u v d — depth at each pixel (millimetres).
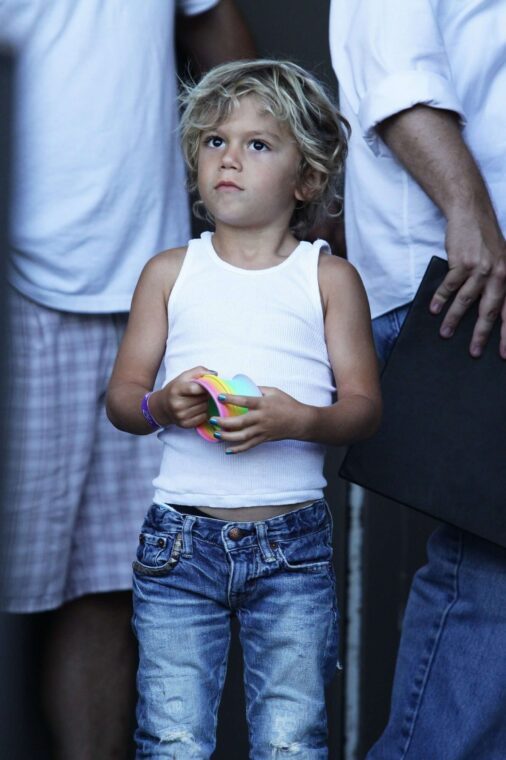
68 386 10656
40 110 10156
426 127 9359
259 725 8430
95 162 10359
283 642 8336
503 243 9328
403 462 9469
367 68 9602
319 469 8547
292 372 8375
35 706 10781
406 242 9812
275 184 8562
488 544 9828
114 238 10539
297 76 8797
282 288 8477
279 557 8297
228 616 8539
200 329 8422
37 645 10859
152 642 8375
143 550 8469
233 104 8562
